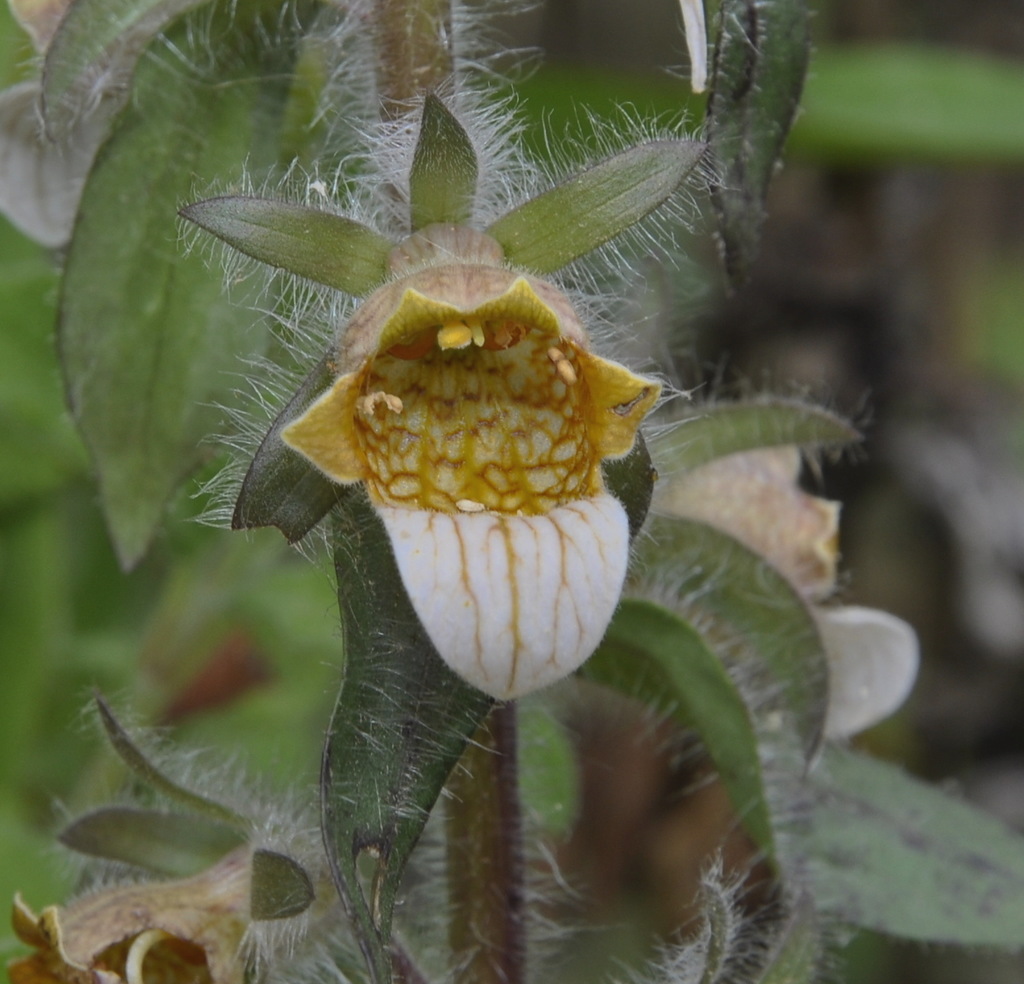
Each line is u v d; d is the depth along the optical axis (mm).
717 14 195
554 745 222
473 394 192
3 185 218
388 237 192
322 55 204
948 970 290
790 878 211
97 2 197
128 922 198
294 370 197
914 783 221
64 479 242
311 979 201
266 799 204
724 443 210
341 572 187
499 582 183
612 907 274
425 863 213
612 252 203
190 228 199
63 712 256
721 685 206
